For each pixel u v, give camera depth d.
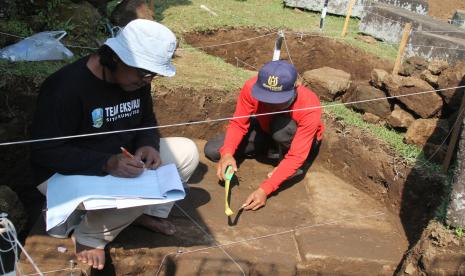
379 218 3.18
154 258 2.62
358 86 4.15
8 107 3.27
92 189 2.20
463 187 2.53
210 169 3.53
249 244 2.81
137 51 2.10
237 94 4.10
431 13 9.55
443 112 3.70
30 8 4.07
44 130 2.20
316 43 6.22
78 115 2.25
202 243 2.76
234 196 3.25
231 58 6.00
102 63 2.15
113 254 2.59
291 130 3.13
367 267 2.77
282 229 2.97
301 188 3.45
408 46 5.89
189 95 3.94
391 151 3.45
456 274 2.50
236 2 7.13
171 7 6.20
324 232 2.96
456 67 3.77
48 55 3.67
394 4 7.39
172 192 2.27
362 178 3.49
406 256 2.74
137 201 2.21
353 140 3.60
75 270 2.32
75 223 2.51
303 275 2.73
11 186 3.34
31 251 2.42
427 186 3.09
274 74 2.83
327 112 3.99
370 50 5.92
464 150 2.50
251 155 3.67
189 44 5.55
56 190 2.23
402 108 3.83
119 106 2.37
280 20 6.66
